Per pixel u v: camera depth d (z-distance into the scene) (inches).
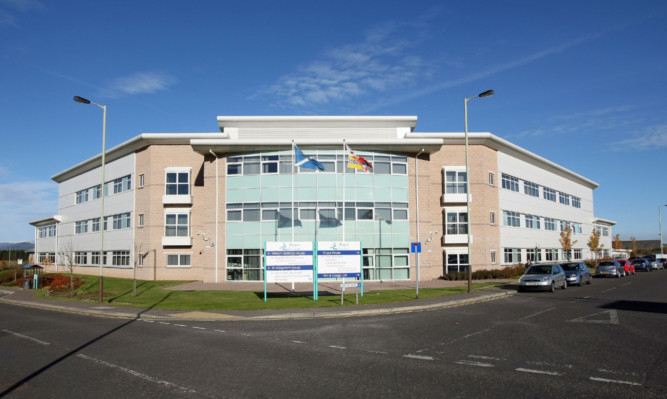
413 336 478.3
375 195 1285.7
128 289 1167.0
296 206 1261.1
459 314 657.0
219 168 1304.1
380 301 802.8
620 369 324.2
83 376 324.5
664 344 411.2
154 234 1466.5
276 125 1395.2
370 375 317.4
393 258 1282.0
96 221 1829.5
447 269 1407.5
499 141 1518.2
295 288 1113.4
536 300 833.5
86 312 763.4
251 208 1274.6
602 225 2854.3
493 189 1533.0
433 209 1423.5
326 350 410.3
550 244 2014.0
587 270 1254.3
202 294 987.3
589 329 501.7
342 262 860.6
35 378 321.1
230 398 268.5
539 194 1937.7
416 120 1414.9
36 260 2427.4
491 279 1373.0
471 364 347.6
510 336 467.2
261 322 616.1
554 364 343.0
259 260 1258.6
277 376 317.4
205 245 1293.1
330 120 1396.4
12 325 613.3
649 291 982.4
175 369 342.0
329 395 271.3
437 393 272.8
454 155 1454.2
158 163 1488.7
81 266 1926.7
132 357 389.1
